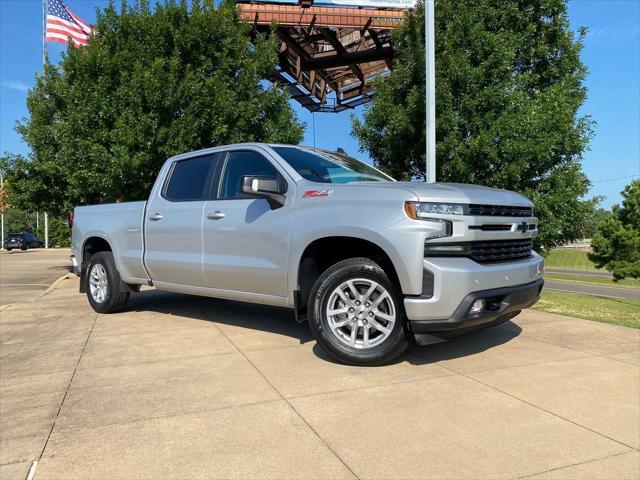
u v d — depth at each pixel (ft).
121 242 21.72
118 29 38.83
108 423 10.79
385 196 13.62
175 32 37.52
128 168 35.60
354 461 9.04
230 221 17.15
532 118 29.86
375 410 11.19
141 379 13.53
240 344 16.79
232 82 39.22
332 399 11.84
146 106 36.17
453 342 17.02
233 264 16.98
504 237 14.21
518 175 29.66
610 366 14.35
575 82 33.58
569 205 31.40
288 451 9.42
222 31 39.42
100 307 22.90
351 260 14.21
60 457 9.35
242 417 10.93
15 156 53.57
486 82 31.40
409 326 13.16
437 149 30.81
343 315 14.48
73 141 41.27
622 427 10.41
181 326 19.80
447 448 9.49
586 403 11.63
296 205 15.43
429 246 12.94
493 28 32.58
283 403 11.64
